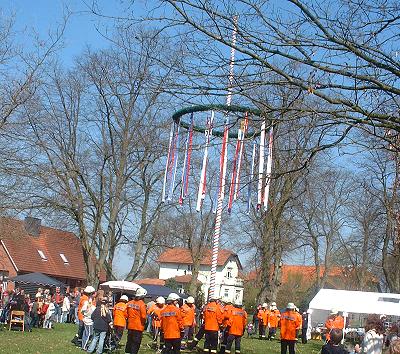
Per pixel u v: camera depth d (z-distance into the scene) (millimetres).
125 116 36625
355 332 20172
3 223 29141
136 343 17406
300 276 64938
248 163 13359
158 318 22172
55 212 36188
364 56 6602
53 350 18906
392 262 37562
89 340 20156
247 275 65375
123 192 39125
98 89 33750
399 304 32312
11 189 24984
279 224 36219
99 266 38656
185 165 19953
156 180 40031
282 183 33750
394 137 7273
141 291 17578
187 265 84750
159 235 41812
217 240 23219
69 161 36656
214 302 19625
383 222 37844
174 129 15008
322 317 37906
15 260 50219
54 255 55531
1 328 25812
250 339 31094
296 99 6957
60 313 34094
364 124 6812
